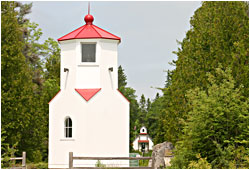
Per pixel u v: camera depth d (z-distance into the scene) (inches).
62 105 1107.3
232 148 785.6
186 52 1112.8
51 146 1101.7
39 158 1333.7
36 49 1907.0
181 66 1128.8
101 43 1114.1
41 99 1449.3
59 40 1138.0
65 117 1100.5
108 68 1117.1
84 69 1112.2
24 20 1675.7
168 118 1188.5
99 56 1111.6
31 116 1298.0
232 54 944.3
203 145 823.1
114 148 1087.0
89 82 1108.5
